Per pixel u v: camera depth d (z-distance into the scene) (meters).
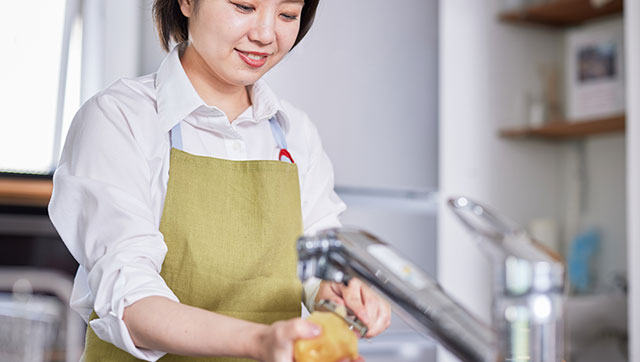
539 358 0.52
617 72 2.69
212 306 1.03
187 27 1.10
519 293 0.51
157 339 0.74
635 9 2.24
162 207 1.02
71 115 2.39
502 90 2.89
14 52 2.38
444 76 2.77
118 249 0.86
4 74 2.38
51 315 1.89
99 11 2.32
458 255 2.68
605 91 2.73
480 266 2.73
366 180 2.47
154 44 2.25
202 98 1.09
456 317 0.53
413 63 2.59
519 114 2.90
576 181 2.99
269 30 0.94
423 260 2.57
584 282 2.83
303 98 2.38
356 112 2.46
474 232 0.55
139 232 0.87
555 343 0.52
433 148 2.62
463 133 2.80
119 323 0.77
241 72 0.97
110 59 2.29
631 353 2.21
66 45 2.38
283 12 0.96
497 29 2.90
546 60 3.02
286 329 0.61
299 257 0.62
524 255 0.51
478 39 2.86
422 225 2.57
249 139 1.13
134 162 0.96
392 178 2.53
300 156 1.18
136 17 2.26
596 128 2.73
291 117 1.20
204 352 0.70
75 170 0.93
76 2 2.35
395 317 2.42
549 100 2.94
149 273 0.83
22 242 2.18
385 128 2.52
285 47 0.98
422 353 2.43
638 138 2.22
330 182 1.23
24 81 2.39
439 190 2.63
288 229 1.09
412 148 2.57
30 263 2.19
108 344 0.96
